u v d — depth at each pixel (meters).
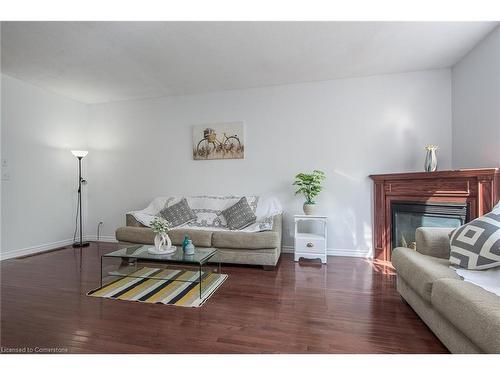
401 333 1.63
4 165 3.34
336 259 3.33
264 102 3.77
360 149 3.44
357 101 3.44
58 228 4.03
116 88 3.82
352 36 2.47
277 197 3.73
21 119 3.53
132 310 1.95
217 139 3.93
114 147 4.39
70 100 4.22
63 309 1.96
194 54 2.82
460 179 2.64
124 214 4.38
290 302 2.09
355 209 3.46
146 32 2.40
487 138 2.52
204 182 4.02
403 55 2.86
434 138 3.20
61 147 4.08
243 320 1.80
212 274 2.76
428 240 2.03
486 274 1.55
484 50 2.54
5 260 3.29
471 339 1.14
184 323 1.76
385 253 3.24
